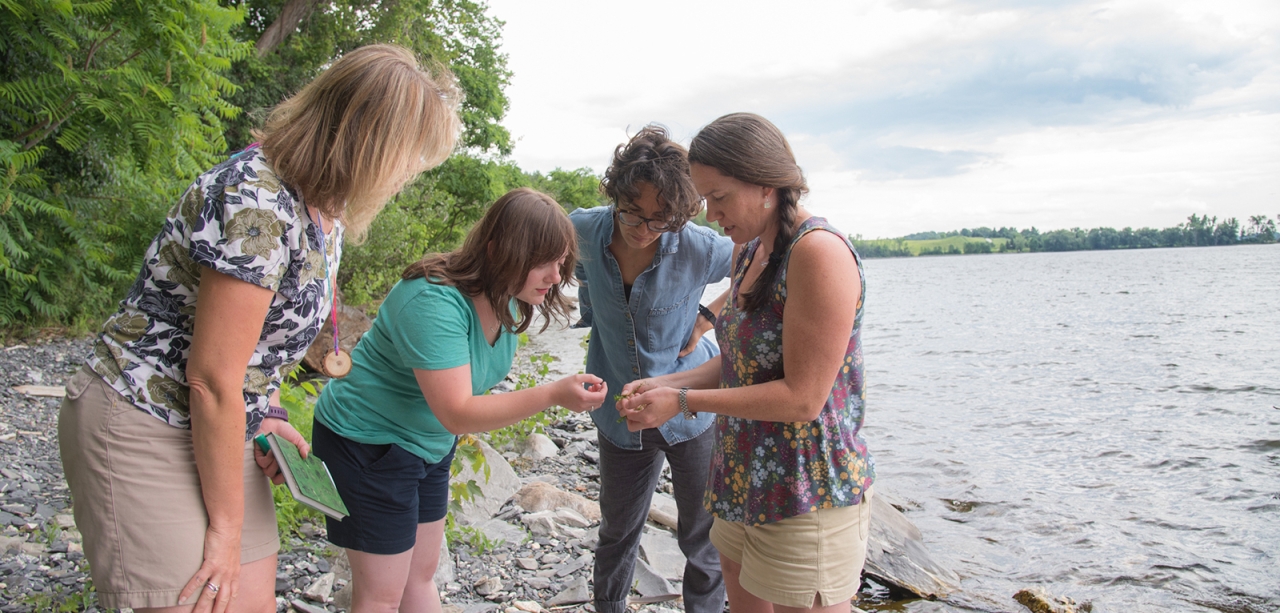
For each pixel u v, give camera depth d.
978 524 5.40
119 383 1.64
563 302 2.41
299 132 1.69
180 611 1.66
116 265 10.84
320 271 1.83
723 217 2.13
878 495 5.55
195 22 9.25
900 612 4.02
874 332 21.23
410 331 2.08
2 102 8.48
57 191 10.10
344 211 1.82
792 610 2.17
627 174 2.60
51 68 8.95
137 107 8.80
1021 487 6.27
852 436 2.18
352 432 2.19
